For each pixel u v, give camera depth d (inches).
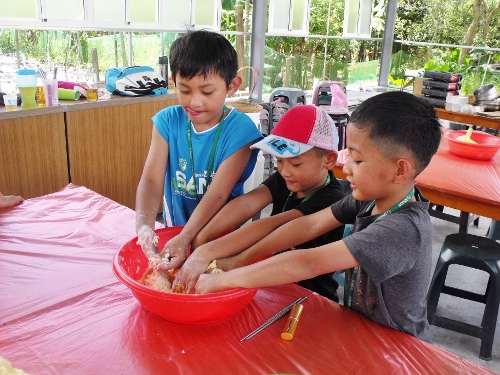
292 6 205.8
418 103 32.2
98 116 107.6
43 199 59.7
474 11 370.0
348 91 247.6
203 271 40.4
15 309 36.3
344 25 246.2
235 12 195.6
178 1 147.9
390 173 32.4
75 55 128.4
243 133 51.3
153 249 42.6
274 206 53.6
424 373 31.1
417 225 33.9
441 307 88.6
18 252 45.6
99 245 48.0
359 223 37.2
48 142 99.7
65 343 32.6
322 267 34.0
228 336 34.2
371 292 37.1
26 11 110.5
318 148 45.3
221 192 49.8
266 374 30.2
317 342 33.9
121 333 33.9
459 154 93.4
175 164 55.2
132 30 136.0
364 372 30.9
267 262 35.2
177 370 30.3
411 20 390.9
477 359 75.0
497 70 235.6
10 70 115.5
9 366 27.9
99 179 112.4
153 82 118.6
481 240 78.7
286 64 223.8
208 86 43.9
